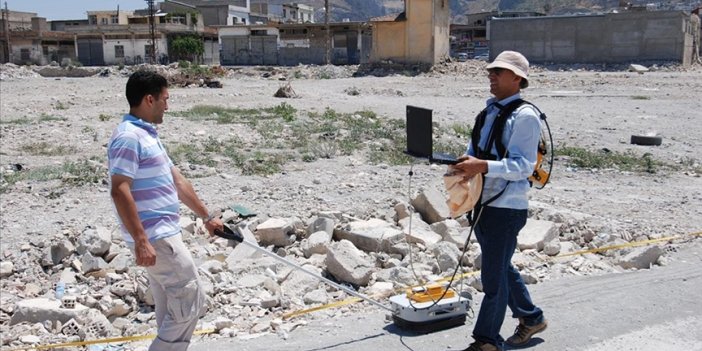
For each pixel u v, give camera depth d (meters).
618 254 7.96
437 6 54.09
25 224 9.17
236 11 104.50
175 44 79.81
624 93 34.22
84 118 22.27
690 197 11.43
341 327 5.66
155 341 4.27
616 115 24.73
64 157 14.96
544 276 7.09
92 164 13.28
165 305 4.36
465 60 60.81
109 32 80.12
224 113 23.86
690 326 5.62
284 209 9.88
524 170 4.48
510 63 4.60
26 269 7.82
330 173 12.77
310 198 10.57
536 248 8.09
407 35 54.41
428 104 29.03
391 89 37.75
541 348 5.16
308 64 75.25
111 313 6.58
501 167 4.46
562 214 9.54
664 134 19.95
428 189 9.91
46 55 80.81
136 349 5.52
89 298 6.67
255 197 10.61
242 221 9.23
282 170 13.07
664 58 55.38
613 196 11.48
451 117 23.77
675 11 54.59
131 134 4.10
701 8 74.12
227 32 79.06
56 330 6.09
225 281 7.03
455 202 4.68
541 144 4.72
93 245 7.87
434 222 9.35
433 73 51.56
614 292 6.45
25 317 6.24
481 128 4.80
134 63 79.94
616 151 16.66
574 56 58.47
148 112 4.26
